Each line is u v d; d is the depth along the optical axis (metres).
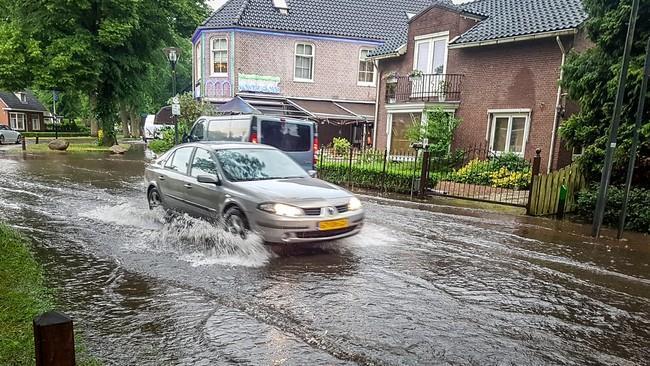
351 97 28.08
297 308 4.49
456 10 18.39
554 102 15.24
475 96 17.80
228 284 5.10
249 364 3.39
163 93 64.31
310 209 6.20
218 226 6.88
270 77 26.44
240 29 25.42
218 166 7.12
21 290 4.59
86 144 31.73
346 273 5.64
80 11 26.83
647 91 9.16
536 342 3.97
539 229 8.90
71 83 26.05
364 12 29.05
